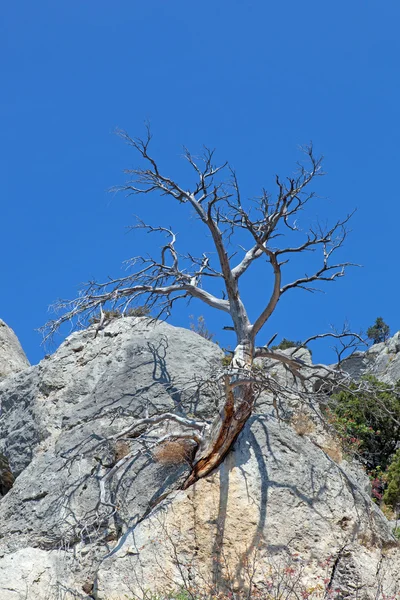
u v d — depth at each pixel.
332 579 16.36
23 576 16.47
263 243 18.94
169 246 20.06
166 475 18.19
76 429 19.84
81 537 17.00
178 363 20.81
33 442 20.58
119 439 17.45
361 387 19.55
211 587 15.84
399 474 22.88
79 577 16.69
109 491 18.12
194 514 17.00
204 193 19.70
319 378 19.73
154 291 19.50
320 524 17.08
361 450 24.28
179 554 16.48
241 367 17.47
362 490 18.66
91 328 22.42
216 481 17.45
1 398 22.44
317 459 18.16
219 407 18.62
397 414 25.91
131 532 16.94
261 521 16.94
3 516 18.61
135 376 20.59
